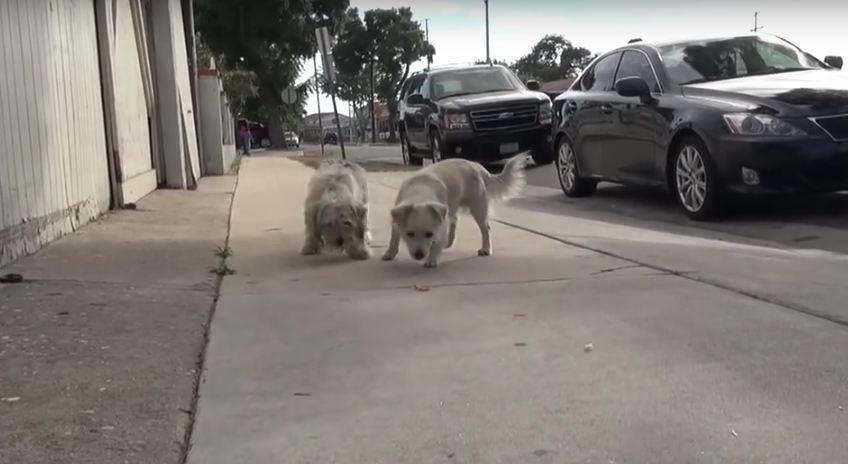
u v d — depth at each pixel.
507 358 4.34
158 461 3.18
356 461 3.22
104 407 3.69
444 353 4.46
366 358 4.41
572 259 6.39
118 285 5.66
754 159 7.42
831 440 3.27
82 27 8.03
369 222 8.49
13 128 6.25
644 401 3.71
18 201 6.34
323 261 6.59
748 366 4.10
